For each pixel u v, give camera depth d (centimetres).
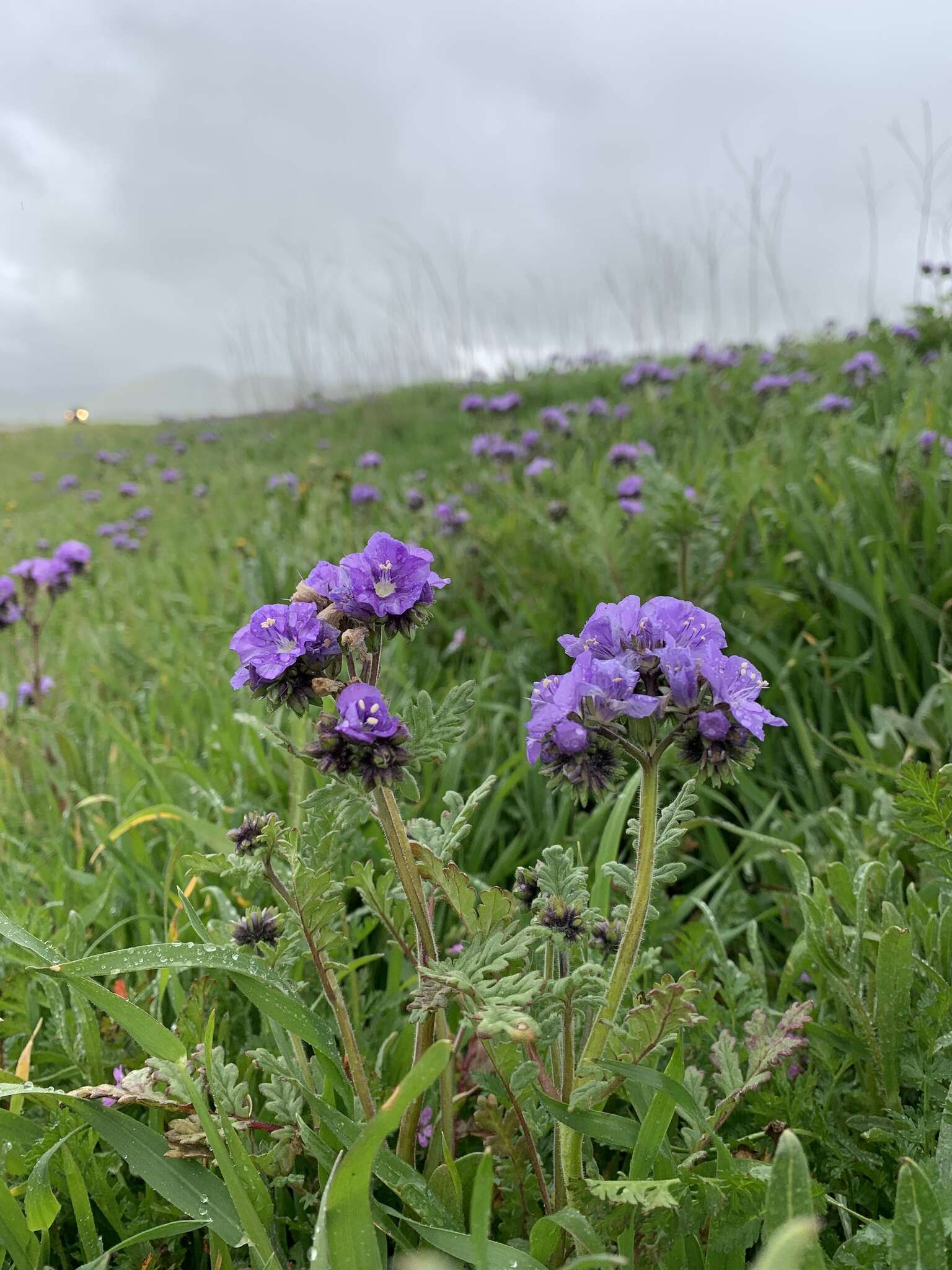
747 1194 23
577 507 62
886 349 140
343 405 287
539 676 61
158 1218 27
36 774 58
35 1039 34
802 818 45
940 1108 28
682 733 22
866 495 63
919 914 33
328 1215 19
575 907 23
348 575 23
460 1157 29
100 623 93
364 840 40
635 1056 23
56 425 546
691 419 122
